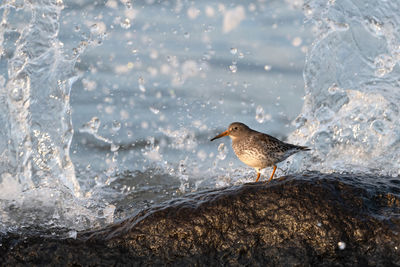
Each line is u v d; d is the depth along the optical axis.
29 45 11.18
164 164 12.09
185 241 7.10
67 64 11.57
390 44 11.92
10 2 11.23
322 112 12.05
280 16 20.12
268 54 17.83
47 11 11.36
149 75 16.34
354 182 7.66
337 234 6.89
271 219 7.10
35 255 7.14
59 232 7.70
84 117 14.17
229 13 19.91
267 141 8.94
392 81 11.71
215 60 17.33
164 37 18.20
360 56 12.46
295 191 7.31
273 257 6.94
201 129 13.91
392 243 6.80
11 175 9.80
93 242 7.23
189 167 11.90
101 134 13.50
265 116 14.61
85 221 8.38
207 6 20.14
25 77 10.72
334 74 12.41
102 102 14.95
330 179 7.62
